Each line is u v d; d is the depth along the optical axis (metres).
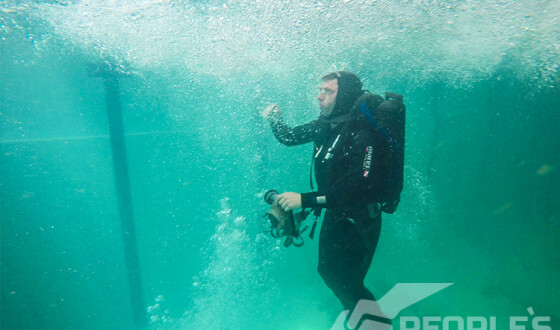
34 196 4.93
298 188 5.32
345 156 1.81
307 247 5.38
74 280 4.31
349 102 1.92
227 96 4.13
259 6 2.96
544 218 8.46
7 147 4.68
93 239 5.12
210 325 3.21
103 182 5.41
